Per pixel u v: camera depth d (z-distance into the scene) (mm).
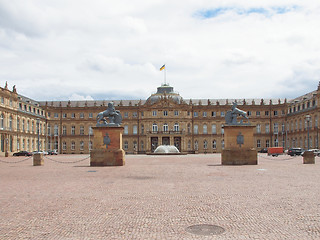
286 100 129375
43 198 18578
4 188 22453
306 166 41094
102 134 43562
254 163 44469
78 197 18844
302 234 11750
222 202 17156
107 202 17375
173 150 96938
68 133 133750
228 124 44906
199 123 131250
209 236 11602
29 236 11781
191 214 14688
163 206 16312
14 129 104812
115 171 35125
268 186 22641
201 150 130375
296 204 16531
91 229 12531
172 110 128375
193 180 26469
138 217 14227
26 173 33719
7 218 14195
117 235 11797
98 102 141375
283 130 128375
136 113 132125
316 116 101750
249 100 141625
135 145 130750
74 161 58438
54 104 140375
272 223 13133
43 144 129375
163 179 27312
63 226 12953
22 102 111938
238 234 11797
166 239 11336
